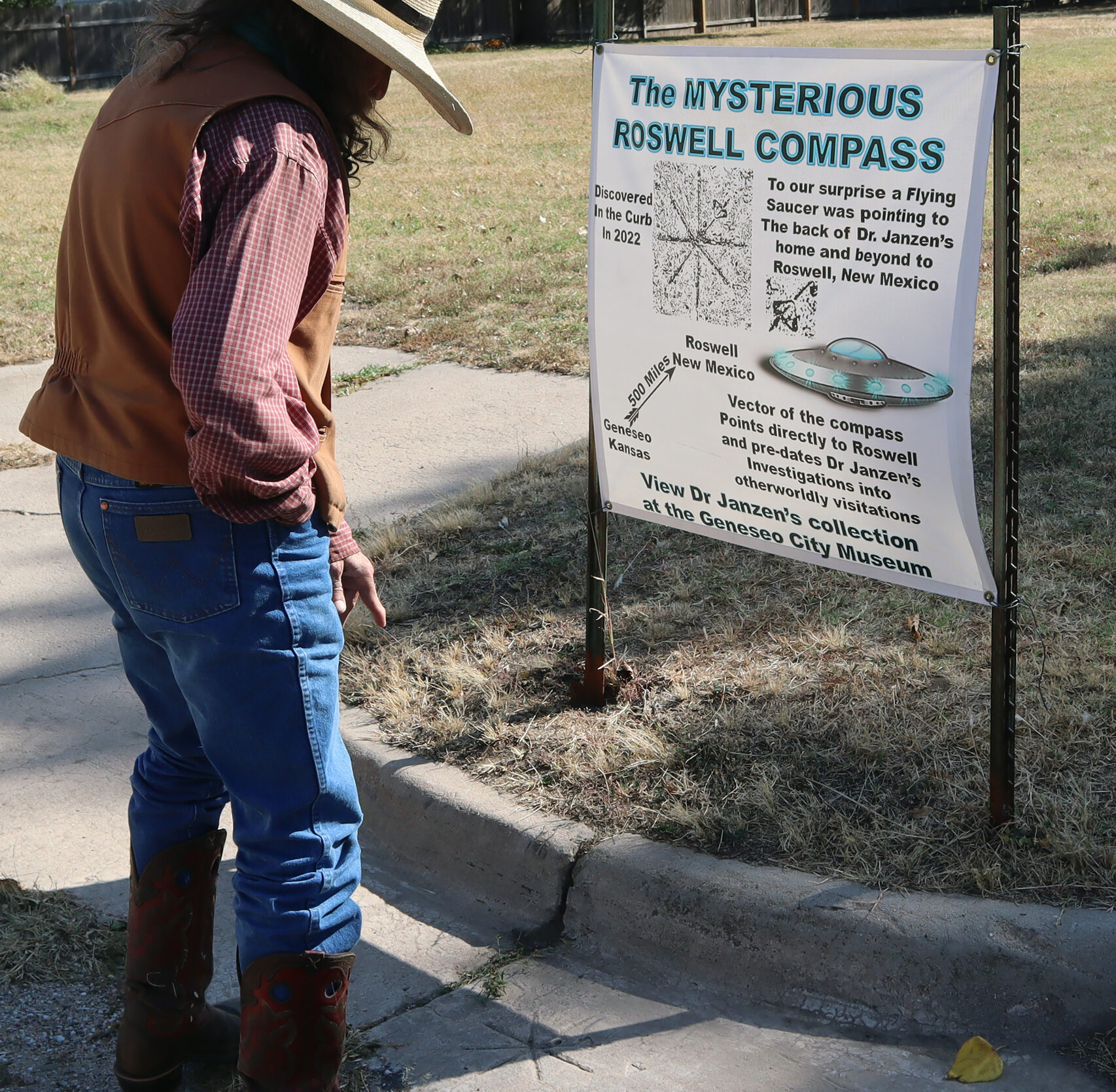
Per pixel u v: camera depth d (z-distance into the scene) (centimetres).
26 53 2788
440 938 278
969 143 238
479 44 3153
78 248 197
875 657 349
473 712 340
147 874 221
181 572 189
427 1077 234
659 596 399
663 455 311
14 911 280
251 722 194
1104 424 509
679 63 277
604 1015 250
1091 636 350
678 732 321
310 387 199
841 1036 240
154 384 188
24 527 537
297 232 179
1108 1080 221
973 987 238
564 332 765
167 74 188
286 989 199
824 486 283
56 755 355
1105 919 241
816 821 279
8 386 732
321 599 198
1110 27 2734
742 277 279
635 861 272
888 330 259
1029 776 289
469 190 1327
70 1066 238
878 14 3469
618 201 299
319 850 200
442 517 484
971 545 262
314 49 198
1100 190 1071
